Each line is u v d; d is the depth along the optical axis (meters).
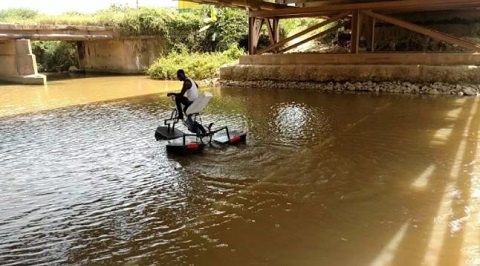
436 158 5.53
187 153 6.13
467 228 3.54
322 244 3.36
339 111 9.07
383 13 15.29
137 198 4.49
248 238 3.51
